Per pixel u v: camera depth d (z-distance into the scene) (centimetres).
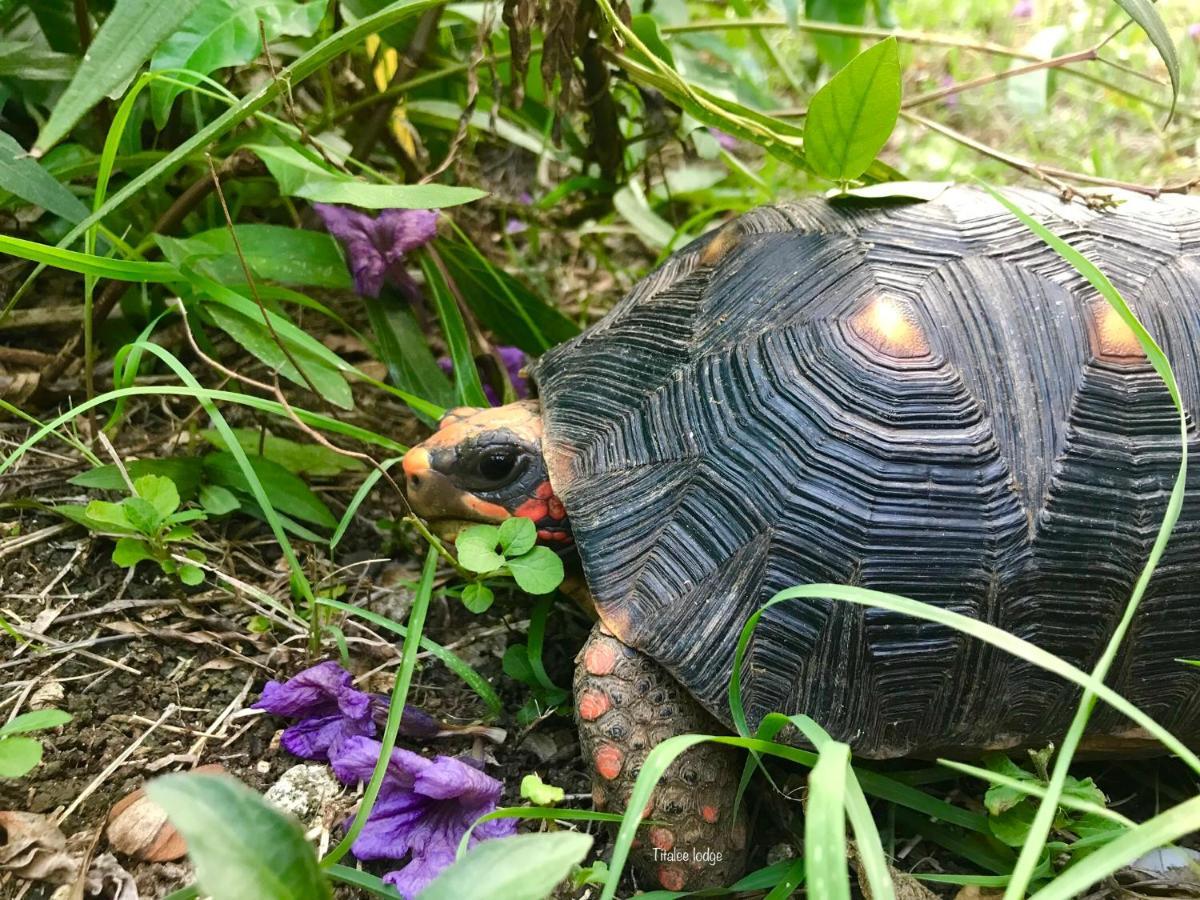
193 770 28
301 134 35
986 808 28
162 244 36
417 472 30
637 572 27
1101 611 26
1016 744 27
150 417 40
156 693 30
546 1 38
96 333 41
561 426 30
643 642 26
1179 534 26
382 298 40
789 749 22
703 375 28
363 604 35
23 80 39
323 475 39
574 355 33
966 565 26
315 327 47
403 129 48
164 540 32
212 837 16
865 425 26
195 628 32
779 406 27
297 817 27
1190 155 67
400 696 26
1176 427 27
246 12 33
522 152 60
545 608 32
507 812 23
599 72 42
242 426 41
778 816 29
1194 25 70
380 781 24
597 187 50
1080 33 75
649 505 27
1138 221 30
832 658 26
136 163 37
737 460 27
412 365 39
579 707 26
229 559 34
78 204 32
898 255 29
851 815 19
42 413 39
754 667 26
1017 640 20
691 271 33
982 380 27
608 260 57
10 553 33
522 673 31
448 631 34
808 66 77
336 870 23
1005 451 26
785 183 60
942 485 26
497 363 41
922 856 28
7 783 27
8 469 36
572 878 24
